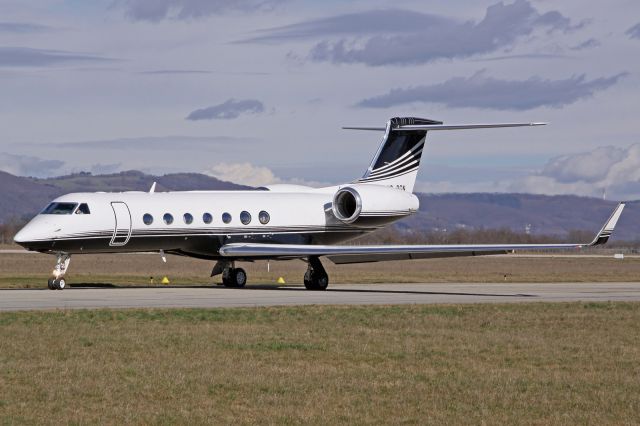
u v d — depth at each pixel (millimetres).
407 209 118438
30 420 38125
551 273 176500
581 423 39062
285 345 55875
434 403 42031
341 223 119562
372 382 46094
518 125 109750
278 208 114625
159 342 56469
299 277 155375
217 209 109562
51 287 101062
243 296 92312
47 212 100312
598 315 75188
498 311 76938
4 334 58844
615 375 48719
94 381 45094
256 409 40500
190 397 42344
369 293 100250
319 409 40594
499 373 48938
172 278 135750
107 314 69562
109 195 103750
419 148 122938
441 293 101375
